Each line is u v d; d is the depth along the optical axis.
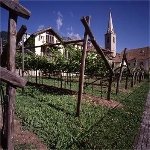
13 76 2.80
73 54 11.92
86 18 7.09
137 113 8.34
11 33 3.39
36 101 9.28
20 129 5.54
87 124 6.47
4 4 3.07
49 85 15.89
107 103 10.05
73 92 12.57
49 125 6.06
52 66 13.76
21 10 3.29
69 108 8.33
